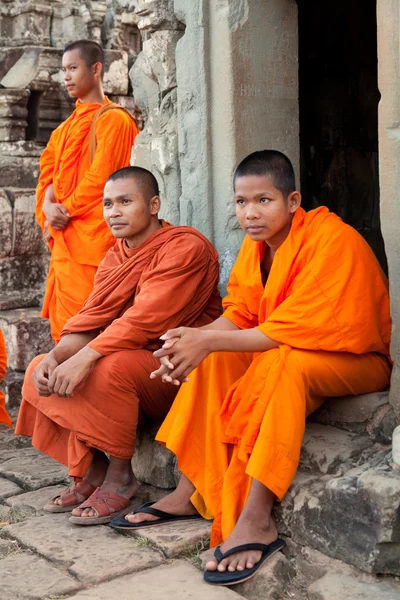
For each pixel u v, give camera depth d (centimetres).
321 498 276
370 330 300
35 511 344
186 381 292
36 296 588
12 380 529
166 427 318
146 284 335
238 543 275
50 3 641
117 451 326
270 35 386
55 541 302
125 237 347
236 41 375
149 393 334
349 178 541
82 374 319
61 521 324
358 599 251
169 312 332
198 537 296
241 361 317
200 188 395
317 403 310
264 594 266
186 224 404
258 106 386
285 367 288
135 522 307
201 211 396
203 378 314
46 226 473
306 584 274
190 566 281
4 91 606
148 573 276
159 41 411
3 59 631
